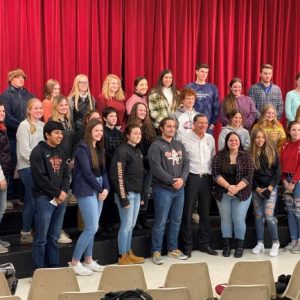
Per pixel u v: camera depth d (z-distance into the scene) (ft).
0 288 11.82
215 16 23.97
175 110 19.15
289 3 25.20
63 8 21.02
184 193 18.37
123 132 17.47
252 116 20.45
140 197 17.44
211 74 24.16
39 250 15.48
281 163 19.39
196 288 12.66
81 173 15.98
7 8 19.88
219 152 18.53
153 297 10.82
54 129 15.11
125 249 17.35
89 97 18.61
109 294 9.95
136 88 19.40
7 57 19.97
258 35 24.80
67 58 21.21
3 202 16.02
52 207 15.34
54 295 12.12
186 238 18.48
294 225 19.30
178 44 23.53
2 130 16.44
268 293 11.15
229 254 18.72
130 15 22.36
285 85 25.52
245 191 18.33
